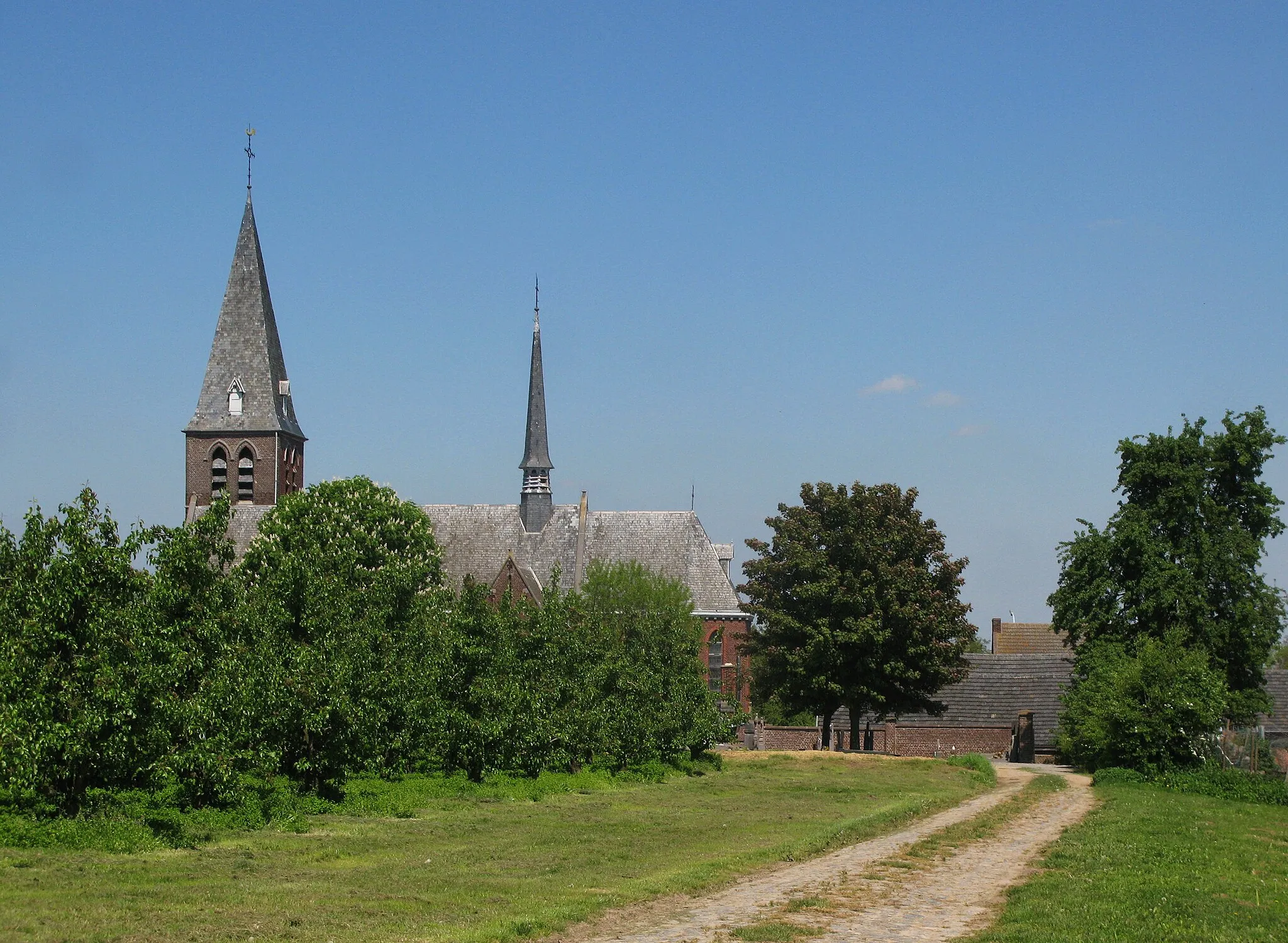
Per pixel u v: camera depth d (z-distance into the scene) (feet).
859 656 221.05
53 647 84.58
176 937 52.08
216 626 98.37
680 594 281.54
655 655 178.09
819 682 218.18
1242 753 165.37
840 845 90.63
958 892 70.49
